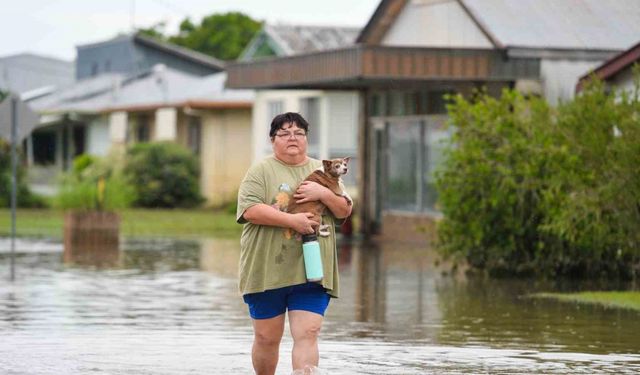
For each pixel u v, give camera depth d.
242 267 10.20
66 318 16.02
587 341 14.20
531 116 22.41
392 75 28.12
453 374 11.75
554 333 14.91
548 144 21.39
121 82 64.25
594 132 20.62
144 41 72.75
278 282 9.96
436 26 31.69
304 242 9.94
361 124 35.03
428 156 32.03
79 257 27.09
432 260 26.89
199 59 72.00
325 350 13.32
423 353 13.13
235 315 16.52
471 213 22.58
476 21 29.52
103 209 31.95
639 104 20.52
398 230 33.50
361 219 35.25
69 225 30.86
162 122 55.06
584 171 20.66
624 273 21.95
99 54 76.19
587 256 21.97
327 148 43.34
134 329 14.94
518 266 22.56
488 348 13.56
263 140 47.81
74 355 12.70
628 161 19.83
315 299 10.09
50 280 21.56
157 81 61.28
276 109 46.91
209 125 53.06
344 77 28.66
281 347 13.40
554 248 22.06
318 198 10.01
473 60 28.39
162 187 52.53
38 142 67.12
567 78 29.11
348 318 16.50
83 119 62.56
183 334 14.48
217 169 52.72
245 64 33.78
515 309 17.52
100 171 52.41
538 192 22.03
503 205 22.22
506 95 22.88
